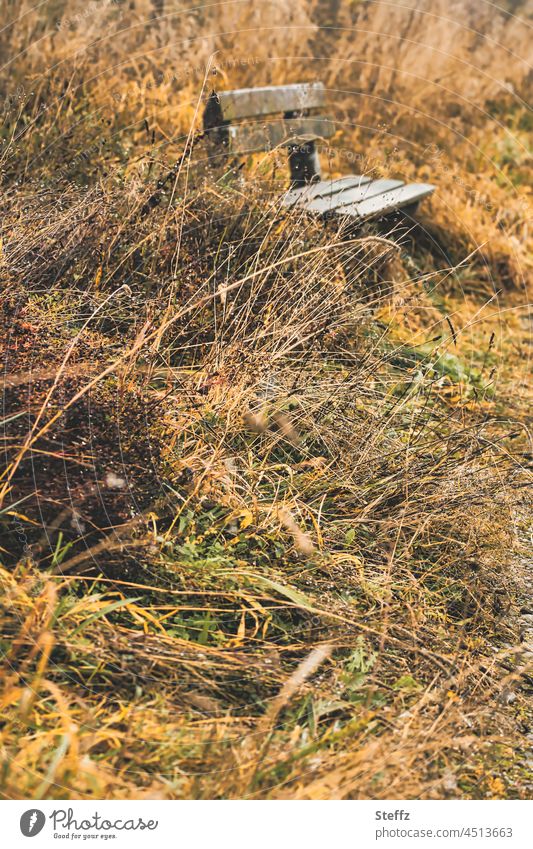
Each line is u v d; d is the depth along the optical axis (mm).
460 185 6227
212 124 4535
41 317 2902
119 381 2754
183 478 2730
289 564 2680
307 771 2014
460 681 2369
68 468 2529
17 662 2139
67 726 1952
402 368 3924
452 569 2893
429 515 2896
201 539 2639
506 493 3201
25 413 2518
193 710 2158
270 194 4078
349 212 4113
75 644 2182
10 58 5301
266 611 2463
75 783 1893
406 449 3121
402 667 2436
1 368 2643
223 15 6957
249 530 2721
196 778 1974
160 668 2242
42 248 3188
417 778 2072
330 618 2490
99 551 2445
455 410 3799
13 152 3975
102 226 3416
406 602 2643
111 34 5742
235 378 3027
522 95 8344
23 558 2363
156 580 2482
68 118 4605
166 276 3375
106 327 3236
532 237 6312
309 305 3367
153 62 5930
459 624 2666
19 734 1982
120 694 2145
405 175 6215
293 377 3234
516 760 2244
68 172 4102
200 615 2455
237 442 3014
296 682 2227
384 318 4289
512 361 4781
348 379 3336
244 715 2186
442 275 5473
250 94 4680
